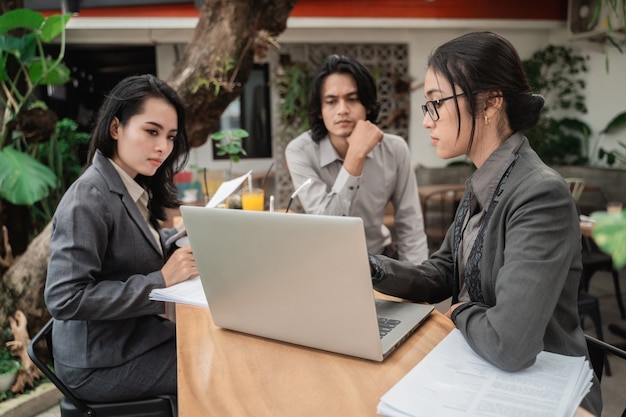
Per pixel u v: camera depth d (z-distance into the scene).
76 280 1.21
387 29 6.21
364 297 0.83
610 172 5.74
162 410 1.33
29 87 2.77
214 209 0.91
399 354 0.93
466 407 0.72
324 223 0.80
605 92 6.13
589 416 0.74
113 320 1.33
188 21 5.16
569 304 1.00
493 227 1.01
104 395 1.32
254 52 2.95
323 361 0.91
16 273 2.55
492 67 0.97
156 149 1.38
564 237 0.88
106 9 5.08
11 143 2.75
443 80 1.00
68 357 1.32
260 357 0.94
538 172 0.96
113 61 6.45
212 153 6.29
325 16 5.62
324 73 1.92
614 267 0.56
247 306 0.98
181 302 1.22
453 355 0.89
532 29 6.60
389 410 0.73
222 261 0.95
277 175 6.23
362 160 1.81
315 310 0.90
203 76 2.83
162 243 1.58
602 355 1.15
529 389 0.77
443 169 6.32
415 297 1.23
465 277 1.12
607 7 5.41
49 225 2.64
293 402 0.79
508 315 0.83
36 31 2.66
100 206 1.28
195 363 0.92
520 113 1.01
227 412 0.77
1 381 2.33
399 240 2.15
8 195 2.55
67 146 4.20
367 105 1.95
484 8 6.05
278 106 6.10
